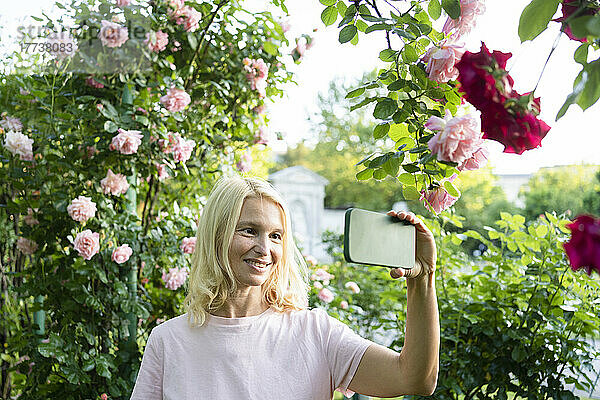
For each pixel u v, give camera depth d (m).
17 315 3.21
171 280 2.91
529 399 2.74
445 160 1.15
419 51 1.40
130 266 2.87
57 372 2.88
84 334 2.76
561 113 0.89
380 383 1.53
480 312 2.76
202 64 3.27
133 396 1.66
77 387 2.81
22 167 2.92
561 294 2.71
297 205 19.47
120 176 2.85
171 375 1.62
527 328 2.70
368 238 1.23
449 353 2.78
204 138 3.21
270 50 3.34
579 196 13.31
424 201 1.42
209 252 1.66
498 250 2.93
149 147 2.88
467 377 2.75
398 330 3.09
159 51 3.09
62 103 2.92
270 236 1.66
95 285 2.87
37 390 2.90
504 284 2.87
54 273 2.91
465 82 0.98
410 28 1.37
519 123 0.97
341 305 3.93
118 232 2.86
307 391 1.58
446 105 1.38
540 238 2.75
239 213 1.63
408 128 1.38
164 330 1.69
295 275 1.73
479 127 1.13
